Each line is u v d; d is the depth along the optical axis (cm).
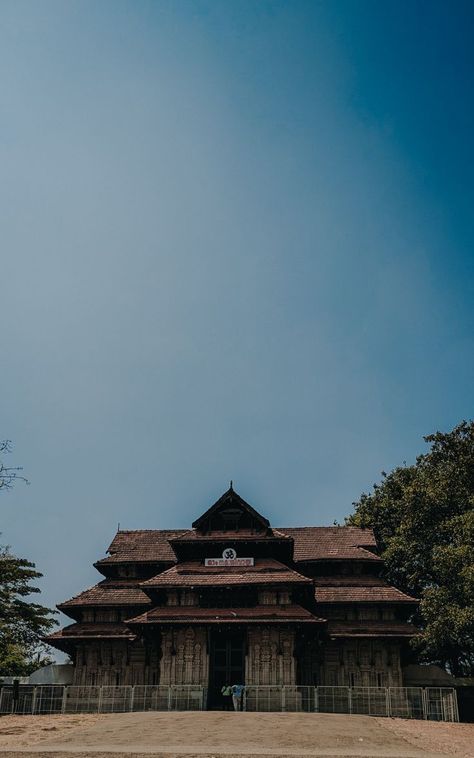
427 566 5356
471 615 4109
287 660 3991
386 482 6656
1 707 3844
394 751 2394
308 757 2148
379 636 4372
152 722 3042
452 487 5197
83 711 3888
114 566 5100
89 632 4512
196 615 4116
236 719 3119
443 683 4684
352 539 5297
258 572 4309
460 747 2591
